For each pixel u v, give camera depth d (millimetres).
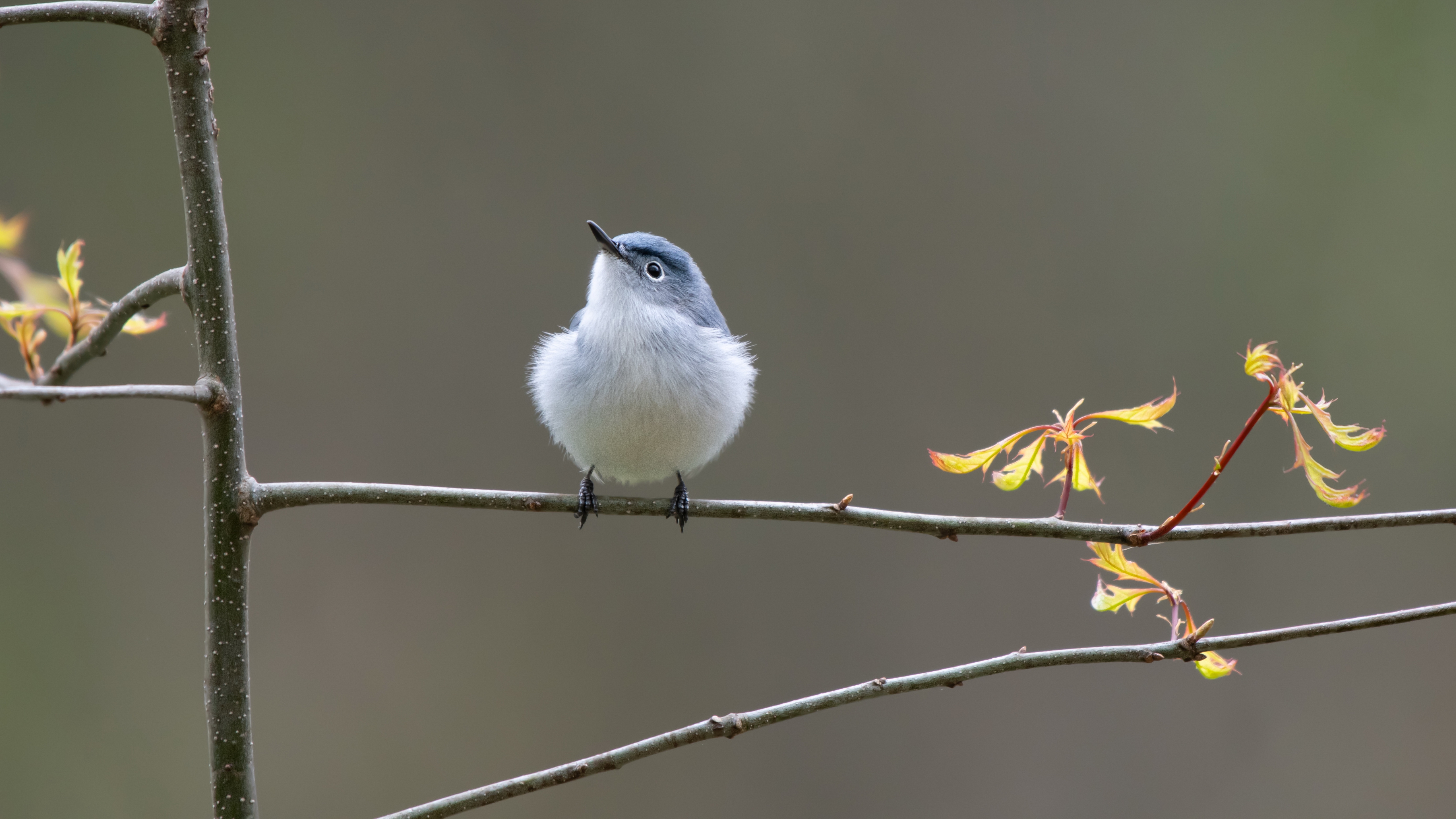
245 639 4891
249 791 4887
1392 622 4895
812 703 4891
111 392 4875
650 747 4887
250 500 4891
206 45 4891
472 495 4910
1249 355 4902
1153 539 4906
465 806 4883
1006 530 4914
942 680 4895
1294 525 4906
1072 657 4898
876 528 4918
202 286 4891
